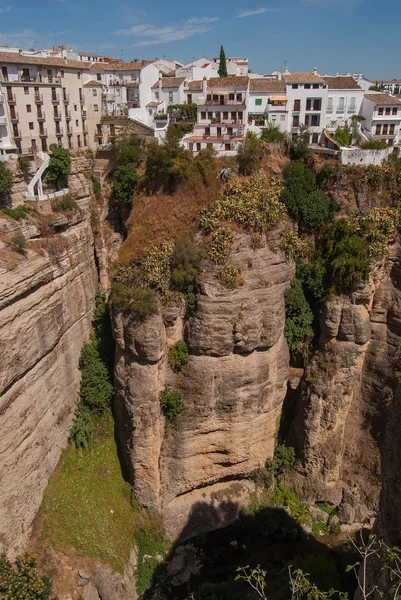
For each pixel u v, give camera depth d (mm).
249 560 33531
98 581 30516
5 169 34500
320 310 35969
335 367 35531
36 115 45562
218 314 32344
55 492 33406
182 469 34656
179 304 33000
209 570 32938
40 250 33844
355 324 34531
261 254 33344
